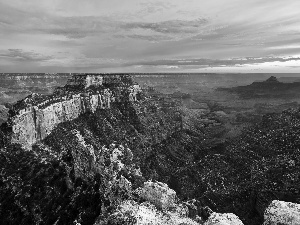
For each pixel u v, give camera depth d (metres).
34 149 166.88
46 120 198.38
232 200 147.38
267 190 141.62
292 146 196.62
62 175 127.81
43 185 123.62
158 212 74.75
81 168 125.56
